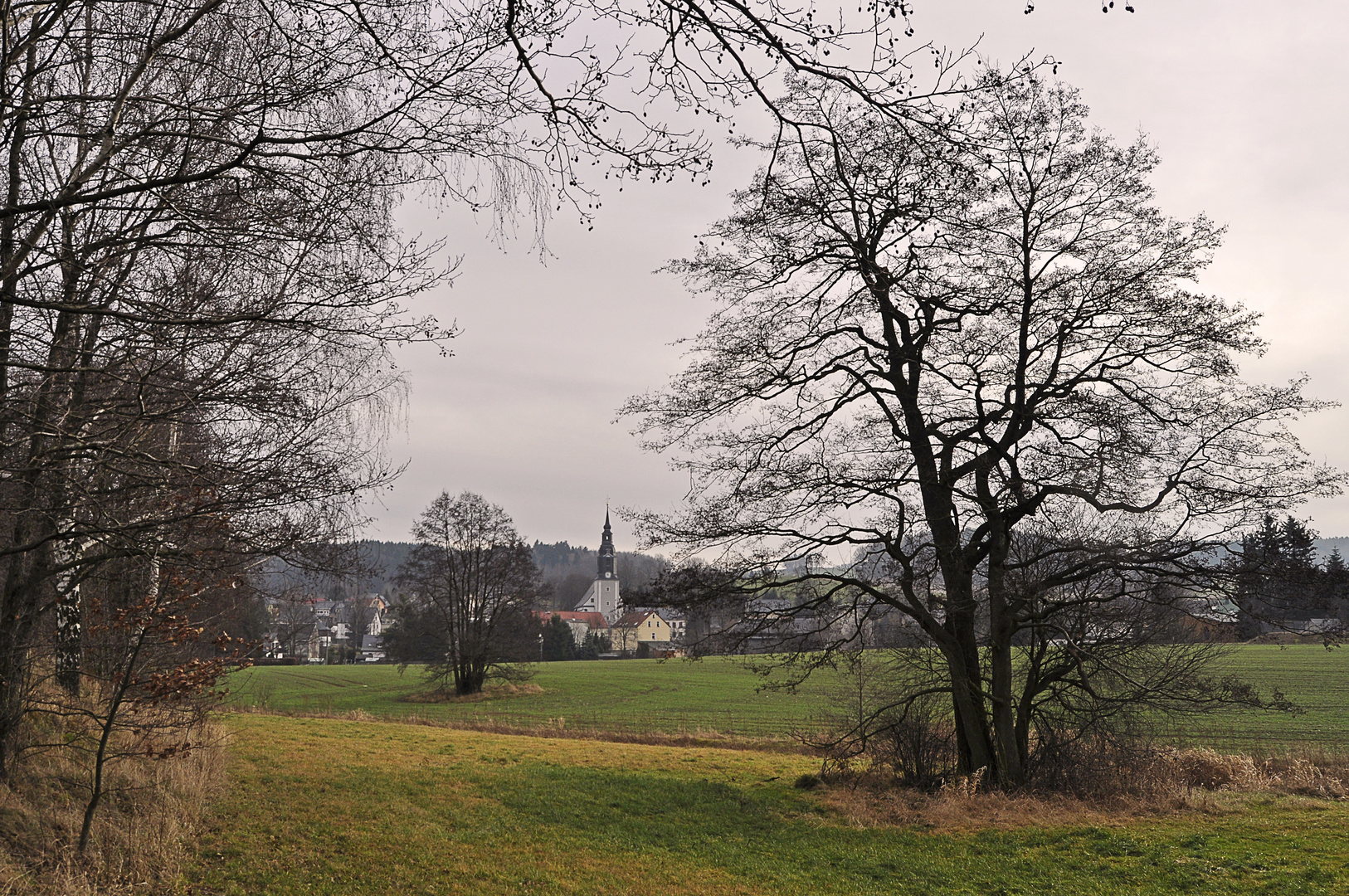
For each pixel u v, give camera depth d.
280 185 7.57
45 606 11.56
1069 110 16.64
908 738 19.69
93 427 9.37
